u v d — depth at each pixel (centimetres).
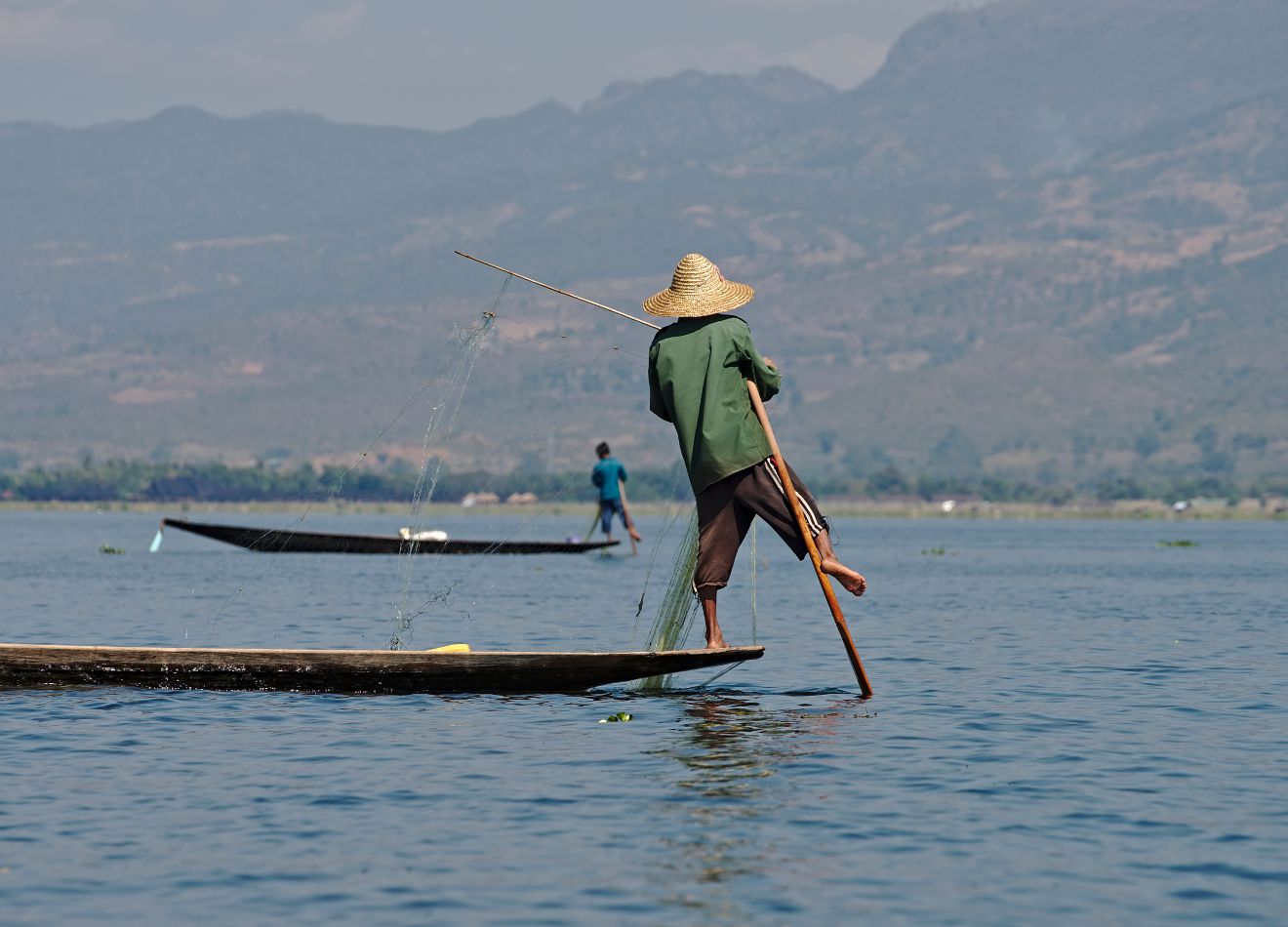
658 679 1767
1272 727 1529
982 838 1093
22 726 1484
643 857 1043
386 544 5150
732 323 1666
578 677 1672
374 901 956
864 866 1027
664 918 926
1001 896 968
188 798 1198
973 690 1781
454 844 1073
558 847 1066
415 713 1566
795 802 1189
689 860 1036
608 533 4928
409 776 1273
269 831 1105
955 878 1001
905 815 1154
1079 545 7825
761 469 1669
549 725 1504
